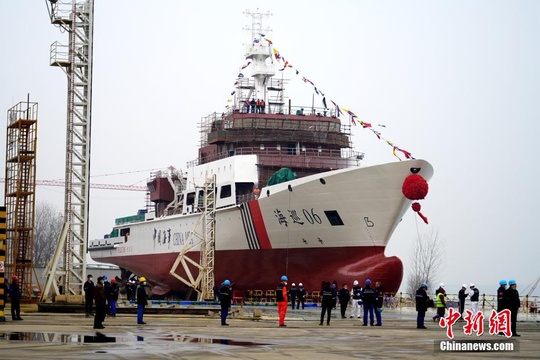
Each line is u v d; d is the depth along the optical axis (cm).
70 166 5494
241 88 9494
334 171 7112
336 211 7194
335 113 8969
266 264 7850
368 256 7206
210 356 2506
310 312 6053
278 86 9506
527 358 2597
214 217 7900
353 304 5303
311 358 2509
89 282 4647
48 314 4844
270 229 7688
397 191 6962
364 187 7038
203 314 5284
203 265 7931
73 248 5509
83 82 5559
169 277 9731
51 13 5562
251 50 9350
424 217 6850
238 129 8700
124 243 11219
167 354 2545
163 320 4541
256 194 7906
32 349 2608
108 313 4784
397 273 7206
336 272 7356
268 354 2612
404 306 7675
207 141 9306
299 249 7550
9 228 5906
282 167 8425
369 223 7119
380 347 2959
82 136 5547
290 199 7394
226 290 4156
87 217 5519
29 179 5794
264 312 5941
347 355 2634
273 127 8638
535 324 5059
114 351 2595
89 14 5612
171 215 9869
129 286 7994
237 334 3512
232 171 8400
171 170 10469
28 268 5912
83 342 2900
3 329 3494
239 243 8112
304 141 8625
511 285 3753
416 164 6825
